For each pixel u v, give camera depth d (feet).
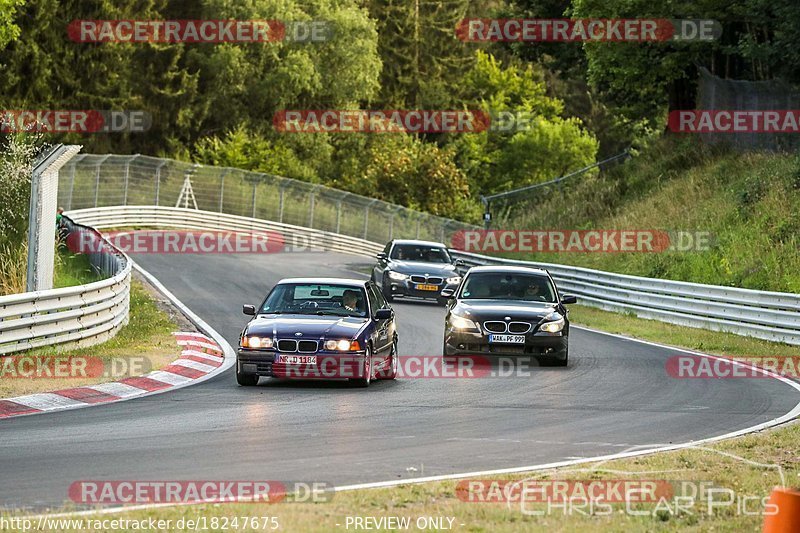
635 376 177.78
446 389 159.63
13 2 503.61
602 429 125.90
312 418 129.80
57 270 278.05
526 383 167.63
